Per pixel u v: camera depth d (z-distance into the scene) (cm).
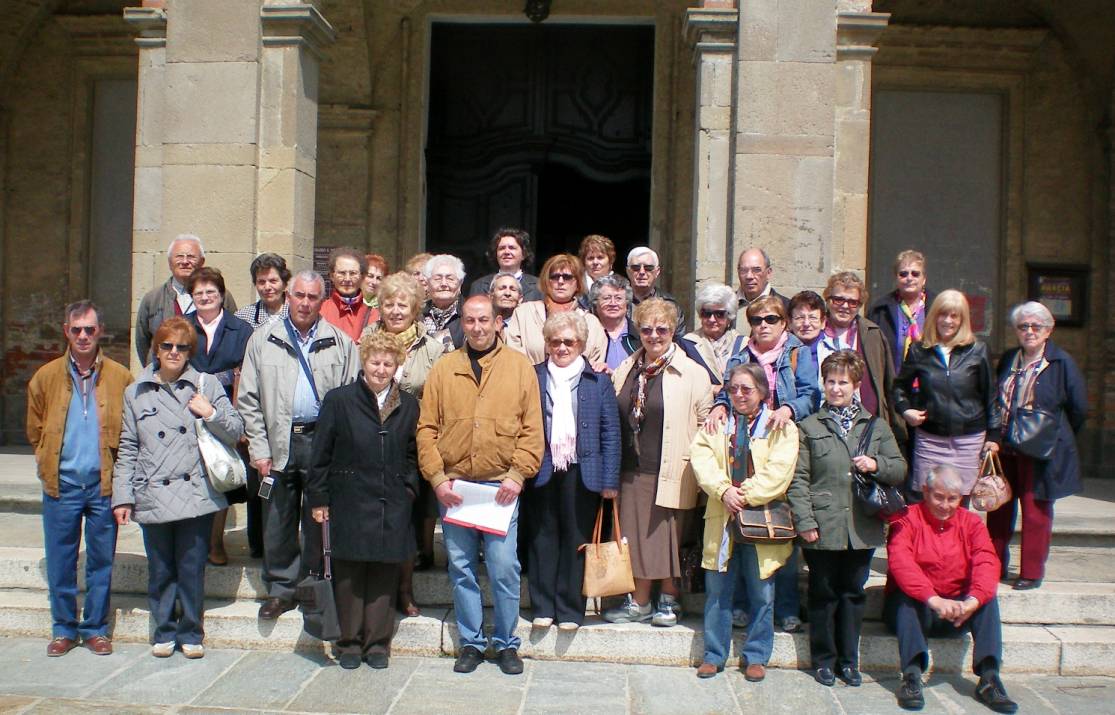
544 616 548
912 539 528
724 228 709
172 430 537
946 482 518
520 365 532
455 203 1129
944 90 1098
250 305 648
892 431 588
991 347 1103
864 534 516
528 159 1118
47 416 546
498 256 657
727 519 523
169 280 636
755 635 527
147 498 533
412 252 1107
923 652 510
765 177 688
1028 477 593
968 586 520
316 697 492
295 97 714
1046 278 1091
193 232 714
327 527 525
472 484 522
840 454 518
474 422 521
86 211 1156
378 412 526
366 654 538
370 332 569
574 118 1116
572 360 545
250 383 557
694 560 552
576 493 539
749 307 556
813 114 688
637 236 1121
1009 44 1077
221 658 546
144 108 737
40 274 1161
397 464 526
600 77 1114
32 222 1160
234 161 711
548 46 1116
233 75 710
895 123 1102
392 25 1089
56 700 485
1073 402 590
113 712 472
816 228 688
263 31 716
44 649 557
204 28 713
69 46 1150
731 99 707
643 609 560
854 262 705
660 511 545
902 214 1104
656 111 1082
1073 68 1085
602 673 531
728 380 530
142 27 736
